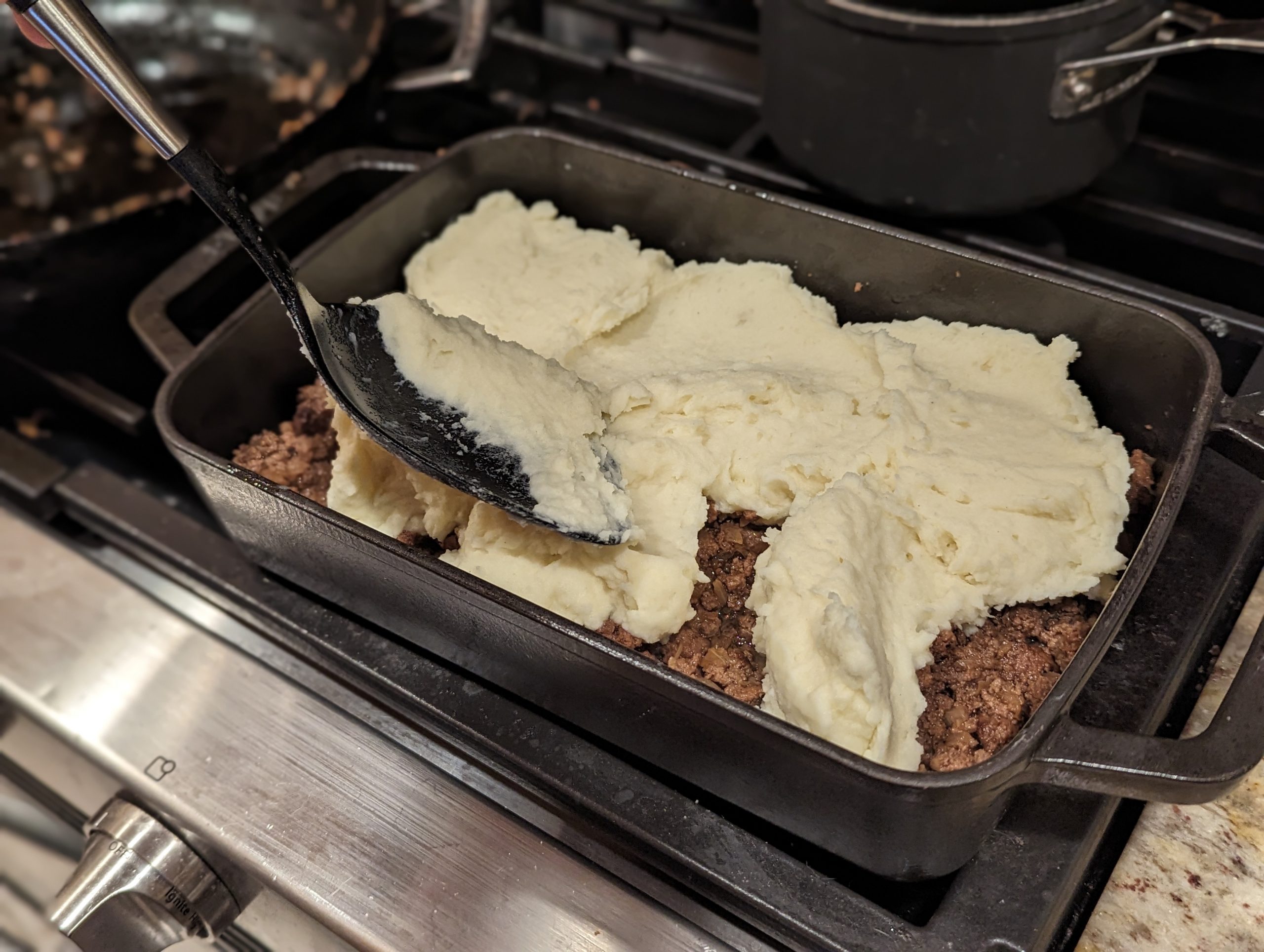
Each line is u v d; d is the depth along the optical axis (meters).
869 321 1.01
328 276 1.02
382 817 0.78
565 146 1.07
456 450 0.81
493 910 0.73
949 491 0.83
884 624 0.77
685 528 0.86
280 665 0.89
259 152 1.19
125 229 1.08
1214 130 1.18
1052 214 1.13
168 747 0.83
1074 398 0.89
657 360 0.99
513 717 0.80
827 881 0.70
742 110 1.29
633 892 0.74
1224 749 0.60
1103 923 0.69
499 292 1.04
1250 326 0.92
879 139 1.01
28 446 1.05
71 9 0.69
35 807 0.98
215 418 0.93
